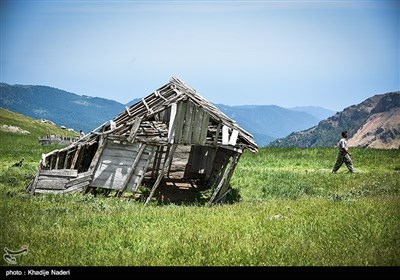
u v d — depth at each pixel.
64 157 23.39
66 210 16.84
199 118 21.84
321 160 36.91
